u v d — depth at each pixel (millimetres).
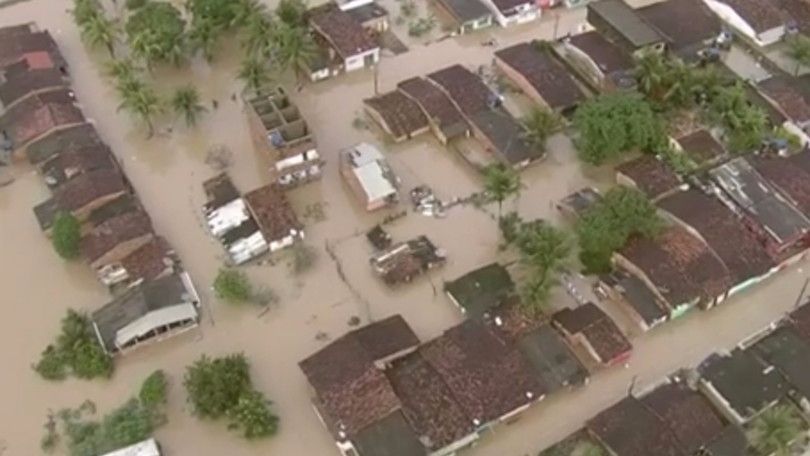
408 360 59344
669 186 69625
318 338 62812
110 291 65750
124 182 71250
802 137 75000
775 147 74250
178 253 67875
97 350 60594
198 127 78500
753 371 58094
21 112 76125
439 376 57781
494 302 62781
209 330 63281
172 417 58281
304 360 58812
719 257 64000
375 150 72562
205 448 56938
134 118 78688
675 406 56188
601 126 70750
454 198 72000
